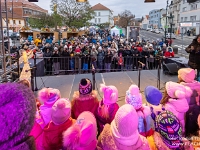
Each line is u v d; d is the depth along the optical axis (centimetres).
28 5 5791
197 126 268
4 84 90
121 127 142
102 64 1024
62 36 2717
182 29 4859
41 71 889
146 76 780
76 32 2867
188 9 4584
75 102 272
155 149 171
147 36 4709
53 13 3353
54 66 980
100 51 1026
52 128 190
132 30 2544
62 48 1138
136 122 145
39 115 220
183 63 827
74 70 950
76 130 163
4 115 78
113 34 3322
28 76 548
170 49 1070
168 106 246
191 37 4153
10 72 571
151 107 238
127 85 662
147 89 248
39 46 1544
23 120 82
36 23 3409
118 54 1120
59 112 190
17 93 85
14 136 80
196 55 529
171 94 249
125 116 142
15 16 4959
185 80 310
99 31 4647
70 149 164
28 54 614
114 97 250
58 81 717
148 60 1040
